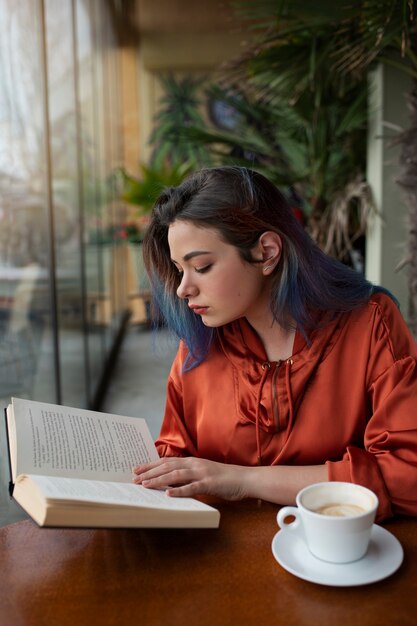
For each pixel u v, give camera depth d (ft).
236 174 2.96
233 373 3.29
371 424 2.98
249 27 7.96
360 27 7.05
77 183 11.21
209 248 2.83
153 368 15.35
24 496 2.42
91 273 13.05
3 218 5.94
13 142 6.31
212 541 2.50
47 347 8.06
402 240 9.20
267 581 2.21
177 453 3.47
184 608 2.07
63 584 2.24
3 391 6.01
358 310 3.18
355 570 2.19
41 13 7.89
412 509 2.69
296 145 10.79
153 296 3.41
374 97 9.15
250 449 3.25
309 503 2.32
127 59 23.12
